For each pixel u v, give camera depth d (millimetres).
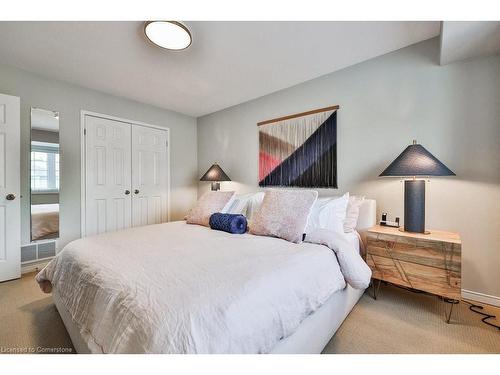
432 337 1397
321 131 2557
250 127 3311
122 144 3223
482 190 1755
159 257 1242
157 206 3613
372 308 1731
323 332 1241
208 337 721
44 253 2586
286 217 1717
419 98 1995
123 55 2152
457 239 1577
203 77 2605
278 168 2943
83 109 2865
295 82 2730
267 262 1171
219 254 1298
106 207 3070
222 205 2297
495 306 1721
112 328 857
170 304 798
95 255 1292
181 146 3928
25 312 1688
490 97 1725
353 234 1965
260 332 835
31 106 2490
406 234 1722
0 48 2043
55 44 1980
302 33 1854
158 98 3250
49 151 2619
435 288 1571
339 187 2432
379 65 2189
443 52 1713
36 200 2539
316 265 1271
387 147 2150
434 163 1637
